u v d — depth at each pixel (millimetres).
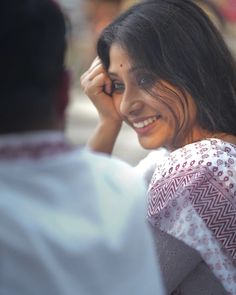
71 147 2312
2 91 2203
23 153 2186
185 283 3303
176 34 3398
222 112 3453
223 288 3287
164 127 3445
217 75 3439
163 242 3258
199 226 3184
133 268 2301
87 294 2174
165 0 3490
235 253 3182
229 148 3311
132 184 2396
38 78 2238
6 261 2090
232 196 3209
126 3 13070
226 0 13891
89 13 13594
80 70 14602
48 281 2115
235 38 11891
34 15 2227
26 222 2119
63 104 2369
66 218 2186
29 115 2225
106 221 2254
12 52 2203
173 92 3385
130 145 12258
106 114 3852
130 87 3443
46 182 2191
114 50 3459
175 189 3242
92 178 2293
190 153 3293
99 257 2203
